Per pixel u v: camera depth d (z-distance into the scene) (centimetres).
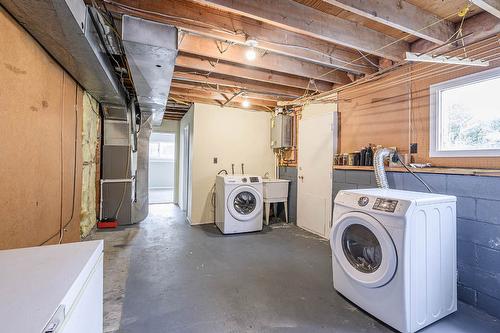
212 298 212
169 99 452
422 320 174
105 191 432
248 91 376
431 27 204
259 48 254
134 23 189
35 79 192
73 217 296
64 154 260
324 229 381
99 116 421
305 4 198
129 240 361
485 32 202
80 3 164
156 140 1032
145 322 180
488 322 185
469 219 207
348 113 349
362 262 202
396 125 280
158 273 257
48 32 175
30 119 186
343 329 175
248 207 420
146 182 471
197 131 456
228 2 173
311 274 259
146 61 224
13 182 165
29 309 58
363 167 307
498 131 201
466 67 217
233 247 338
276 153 514
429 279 177
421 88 253
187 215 502
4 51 153
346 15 211
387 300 176
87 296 83
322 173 387
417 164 245
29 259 84
